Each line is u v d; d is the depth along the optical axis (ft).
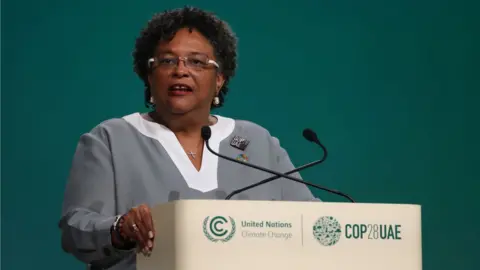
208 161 33.42
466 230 58.49
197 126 34.09
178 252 23.85
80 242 29.14
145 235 26.04
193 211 23.95
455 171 58.65
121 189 31.78
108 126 33.17
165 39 33.30
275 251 24.53
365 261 25.55
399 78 57.98
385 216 25.99
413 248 26.27
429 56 58.54
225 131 34.83
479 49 59.00
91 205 31.30
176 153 32.94
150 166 32.40
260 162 34.58
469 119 59.00
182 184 32.37
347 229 25.45
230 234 24.17
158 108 33.68
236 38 35.37
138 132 33.14
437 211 58.29
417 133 58.08
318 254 24.97
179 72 32.71
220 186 32.99
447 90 58.90
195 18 33.76
